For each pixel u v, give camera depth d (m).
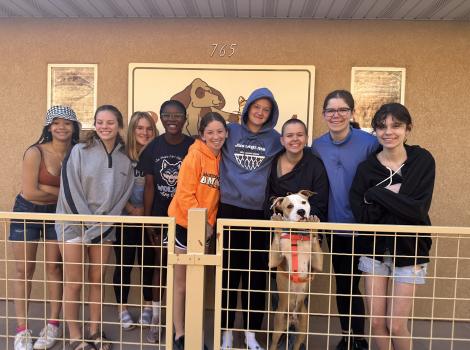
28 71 3.74
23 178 3.07
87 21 3.68
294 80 3.59
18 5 3.39
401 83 3.57
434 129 3.59
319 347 3.16
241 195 2.87
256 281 2.99
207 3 3.28
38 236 3.12
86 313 3.40
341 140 2.85
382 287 2.55
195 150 2.88
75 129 3.18
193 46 3.64
